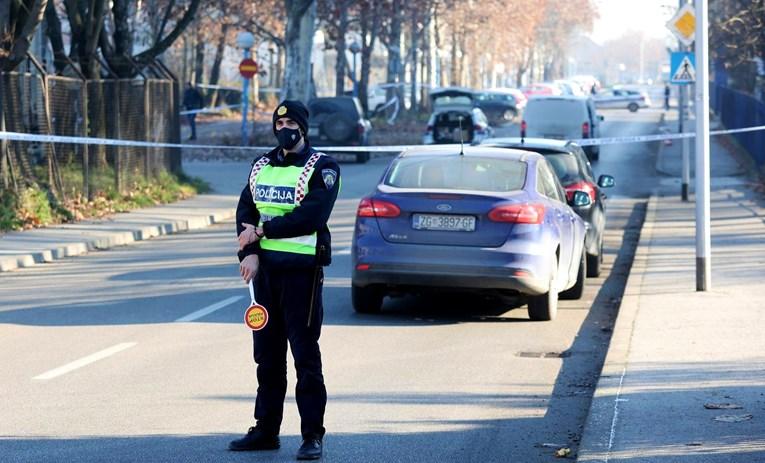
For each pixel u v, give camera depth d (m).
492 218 35.44
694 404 23.81
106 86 74.12
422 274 35.66
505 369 29.83
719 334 31.66
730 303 36.97
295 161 21.05
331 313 38.22
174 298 41.34
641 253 51.47
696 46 39.53
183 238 62.47
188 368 29.41
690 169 109.69
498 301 41.16
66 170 69.62
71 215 65.56
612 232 66.75
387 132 180.12
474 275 35.34
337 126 121.75
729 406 23.55
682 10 55.78
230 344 32.75
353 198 84.75
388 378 28.53
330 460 21.23
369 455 21.61
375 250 36.00
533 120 116.81
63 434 22.94
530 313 37.12
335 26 178.00
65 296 41.84
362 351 31.92
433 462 21.20
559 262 37.66
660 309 35.97
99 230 61.25
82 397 26.16
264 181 21.05
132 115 77.31
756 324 33.16
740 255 49.16
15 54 63.91
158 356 30.94
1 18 64.25
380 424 24.02
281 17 182.50
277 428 21.75
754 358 28.41
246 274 20.83
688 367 27.47
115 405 25.42
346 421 24.25
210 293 42.56
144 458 21.22
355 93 182.50
